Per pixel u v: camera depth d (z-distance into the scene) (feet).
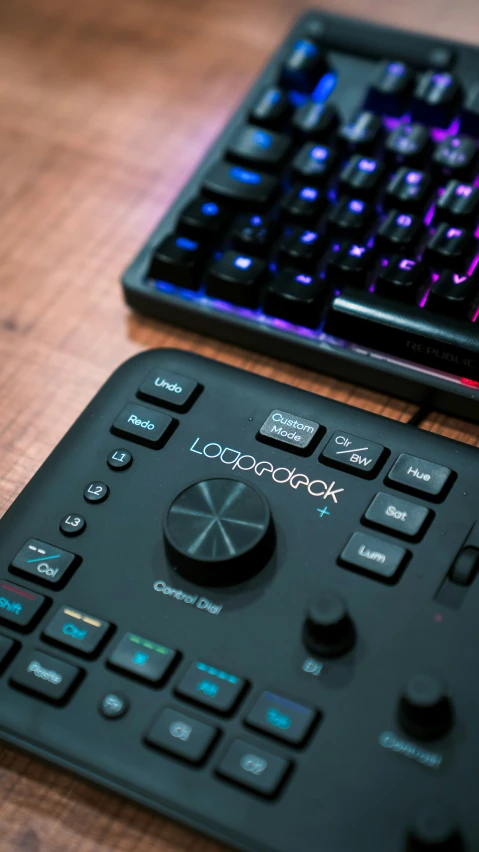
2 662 1.08
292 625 1.09
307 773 1.01
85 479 1.19
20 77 1.68
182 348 1.37
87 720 1.05
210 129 1.59
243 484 1.15
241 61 1.67
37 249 1.48
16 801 1.08
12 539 1.16
